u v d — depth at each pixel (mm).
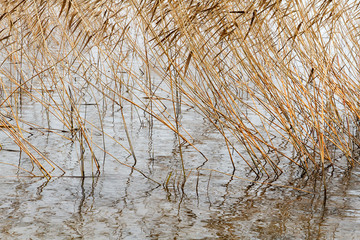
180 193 4781
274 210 4375
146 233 3854
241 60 5809
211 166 5660
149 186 4961
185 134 7035
